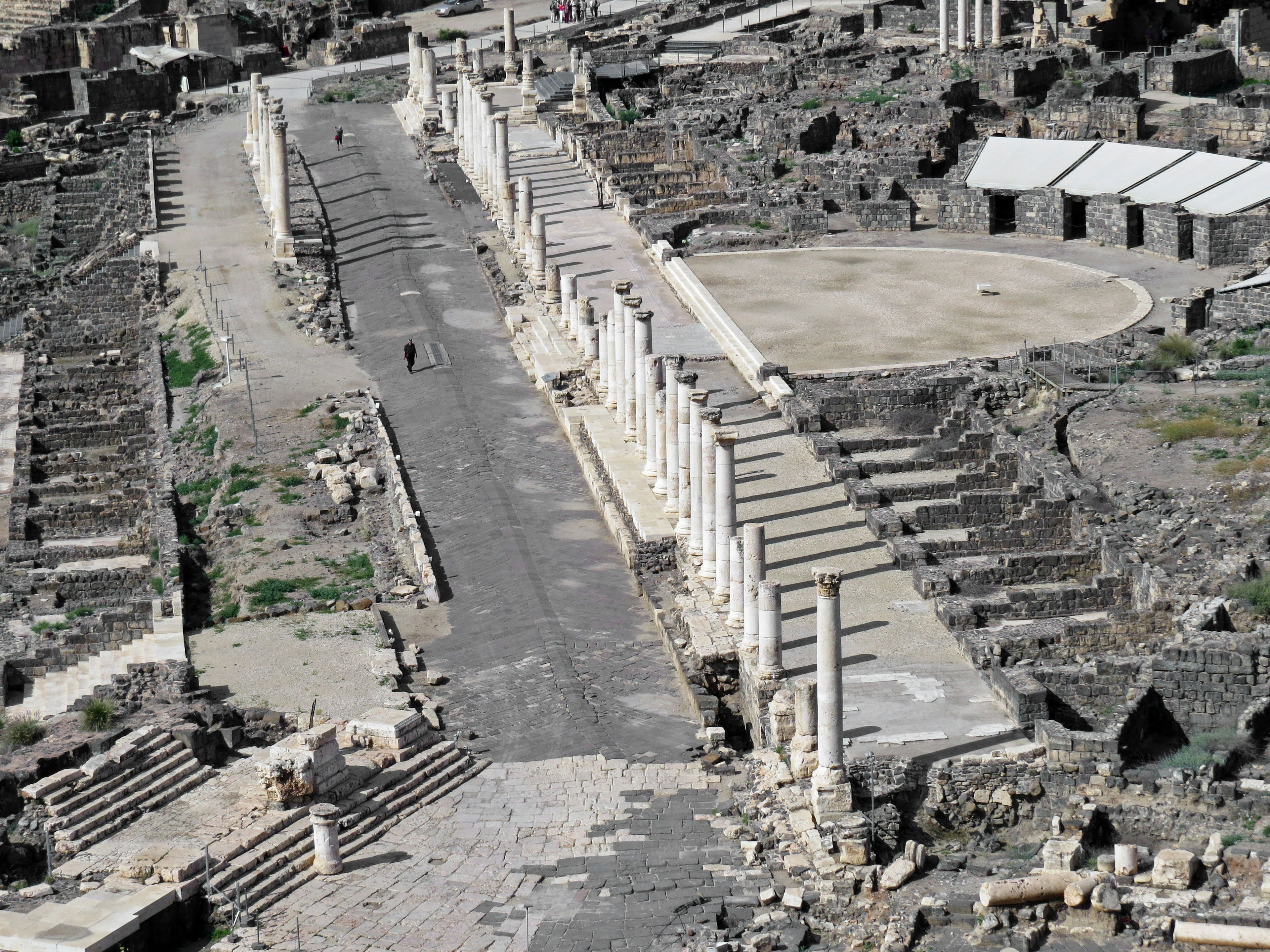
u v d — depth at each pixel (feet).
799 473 332.19
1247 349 363.76
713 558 296.30
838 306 410.52
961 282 423.64
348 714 268.21
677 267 439.63
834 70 567.18
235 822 238.27
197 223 510.17
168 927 222.69
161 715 263.29
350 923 221.66
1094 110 502.38
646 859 231.71
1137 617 269.23
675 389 315.78
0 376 453.17
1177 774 234.58
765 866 229.04
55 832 236.63
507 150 485.15
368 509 342.44
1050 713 254.06
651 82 610.24
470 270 465.88
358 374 405.18
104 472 386.93
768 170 499.10
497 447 363.15
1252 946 205.05
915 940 212.84
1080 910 213.46
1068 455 329.31
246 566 322.14
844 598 288.51
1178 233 425.28
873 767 239.71
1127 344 371.15
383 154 565.94
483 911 222.69
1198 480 308.40
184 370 421.59
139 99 652.48
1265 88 521.24
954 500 316.40
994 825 239.09
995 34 578.25
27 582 333.21
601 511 338.34
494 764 257.75
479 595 308.60
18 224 573.33
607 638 293.64
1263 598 267.39
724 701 276.62
